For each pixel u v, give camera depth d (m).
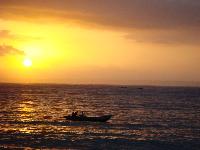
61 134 91.94
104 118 118.38
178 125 116.69
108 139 86.94
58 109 168.62
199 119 136.25
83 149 75.94
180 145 82.19
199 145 82.44
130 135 93.56
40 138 85.75
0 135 88.19
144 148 78.56
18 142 80.69
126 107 186.00
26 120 118.56
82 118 118.12
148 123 120.31
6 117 126.56
